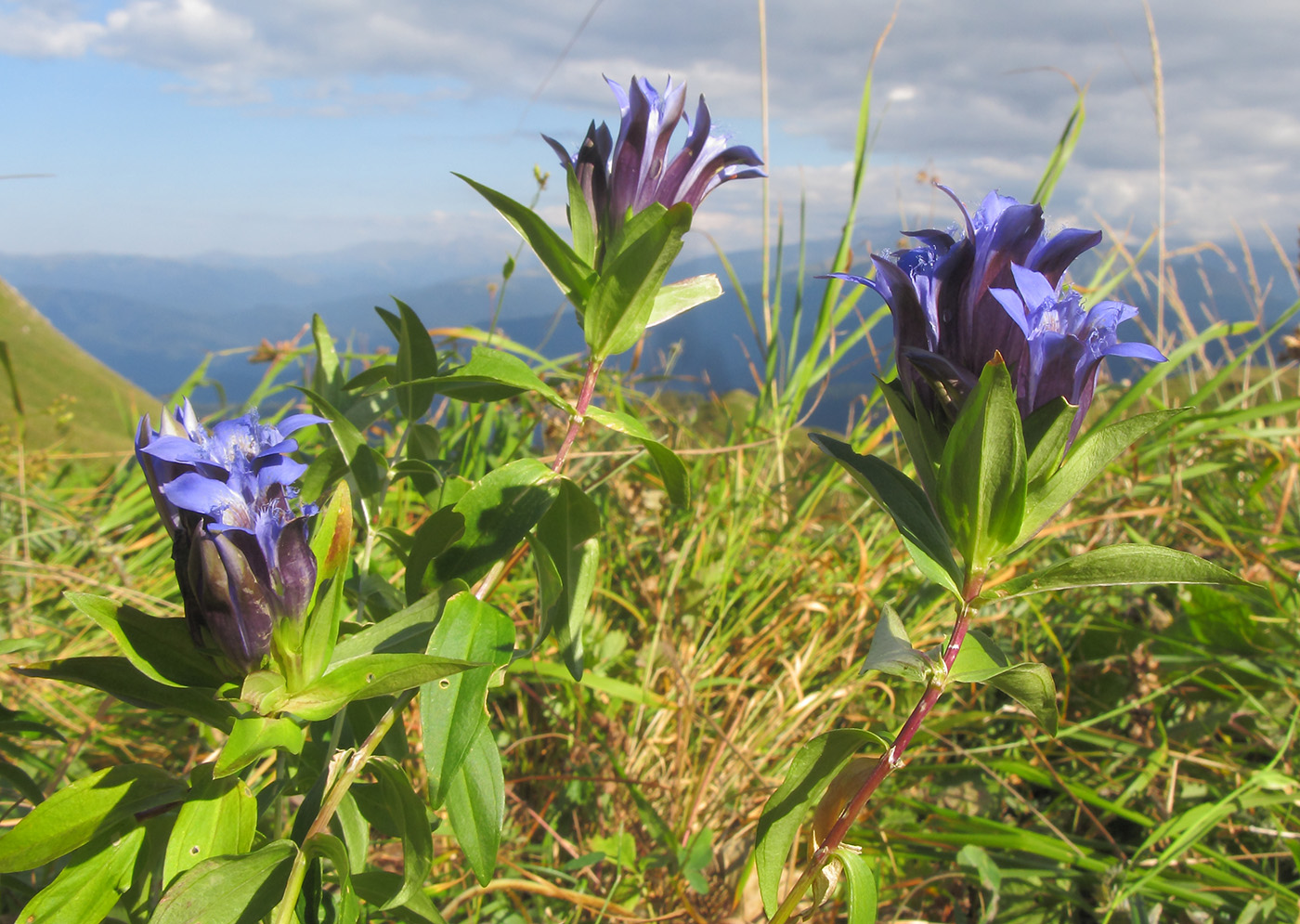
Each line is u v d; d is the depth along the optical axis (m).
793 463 0.58
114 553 0.45
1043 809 0.35
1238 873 0.30
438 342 0.47
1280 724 0.35
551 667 0.34
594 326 0.24
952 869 0.31
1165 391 0.57
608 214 0.25
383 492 0.26
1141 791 0.33
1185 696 0.38
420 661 0.19
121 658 0.20
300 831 0.20
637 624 0.44
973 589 0.20
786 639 0.42
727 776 0.34
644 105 0.25
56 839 0.19
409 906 0.21
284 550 0.18
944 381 0.19
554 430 0.50
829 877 0.20
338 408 0.30
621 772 0.33
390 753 0.24
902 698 0.38
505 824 0.32
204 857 0.19
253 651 0.18
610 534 0.48
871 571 0.44
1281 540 0.46
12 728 0.24
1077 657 0.42
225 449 0.19
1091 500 0.52
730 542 0.45
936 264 0.20
